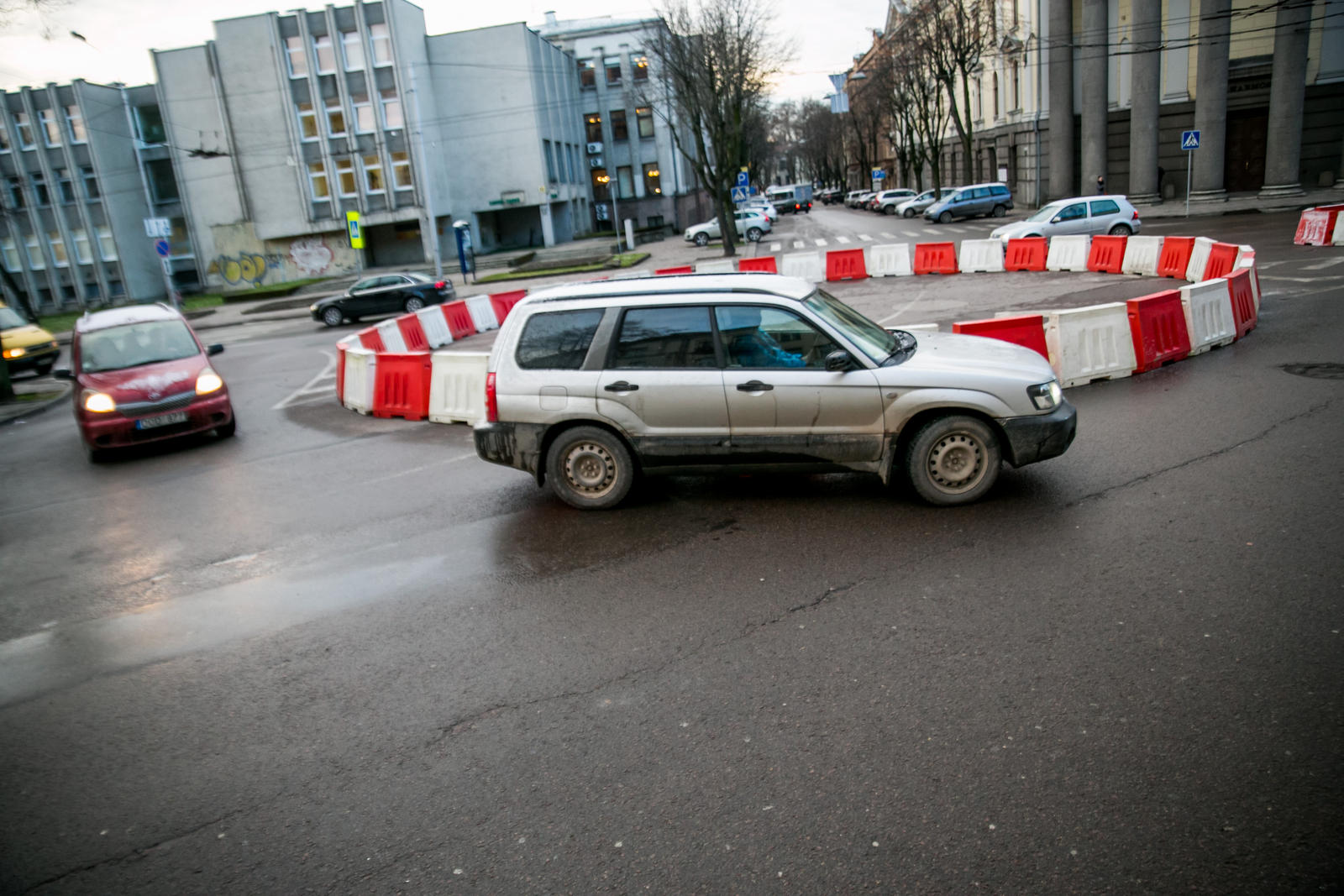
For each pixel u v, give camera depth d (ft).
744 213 138.21
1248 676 12.06
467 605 17.26
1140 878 8.89
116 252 150.82
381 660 15.42
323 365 57.77
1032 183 132.67
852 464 19.95
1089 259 62.23
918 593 15.64
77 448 38.68
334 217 142.61
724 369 20.18
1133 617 13.97
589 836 10.37
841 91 110.11
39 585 21.39
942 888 9.04
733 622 15.31
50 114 146.41
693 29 106.32
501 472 26.50
